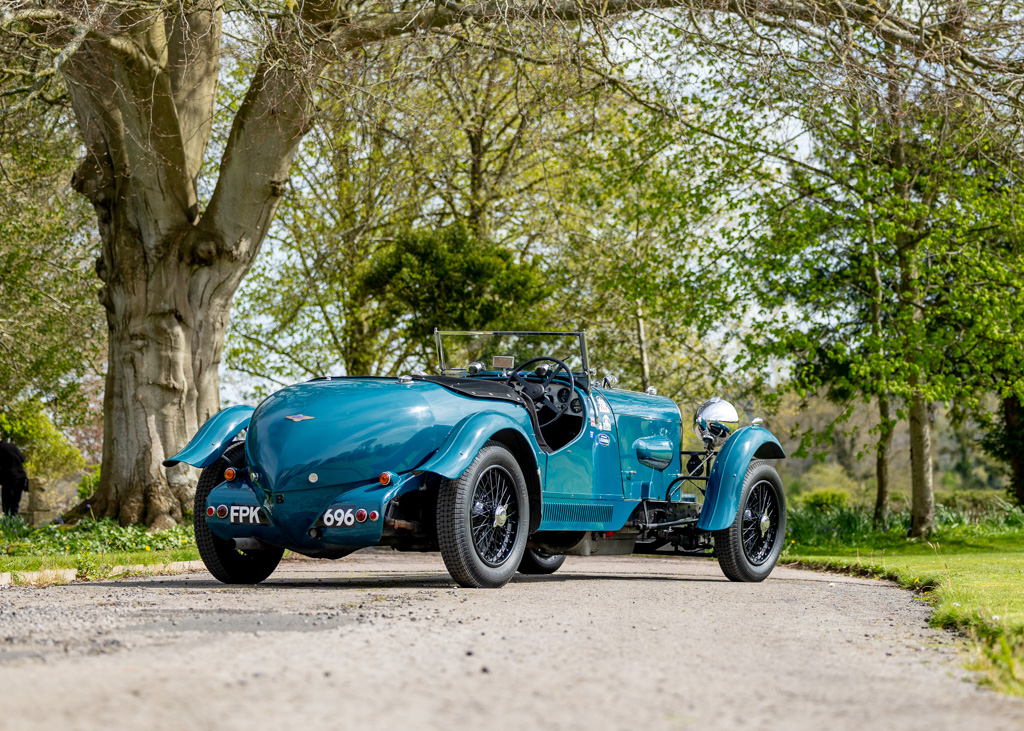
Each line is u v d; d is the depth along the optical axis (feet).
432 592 18.15
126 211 39.83
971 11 45.70
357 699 8.04
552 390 23.18
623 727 7.30
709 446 26.27
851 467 125.59
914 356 50.16
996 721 7.67
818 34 40.50
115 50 34.86
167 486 39.50
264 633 11.83
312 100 36.73
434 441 19.01
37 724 6.88
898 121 43.06
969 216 50.39
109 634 11.69
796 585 23.25
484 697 8.28
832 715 7.87
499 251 57.00
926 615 16.16
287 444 18.74
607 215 71.36
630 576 27.32
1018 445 69.67
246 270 41.60
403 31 39.55
